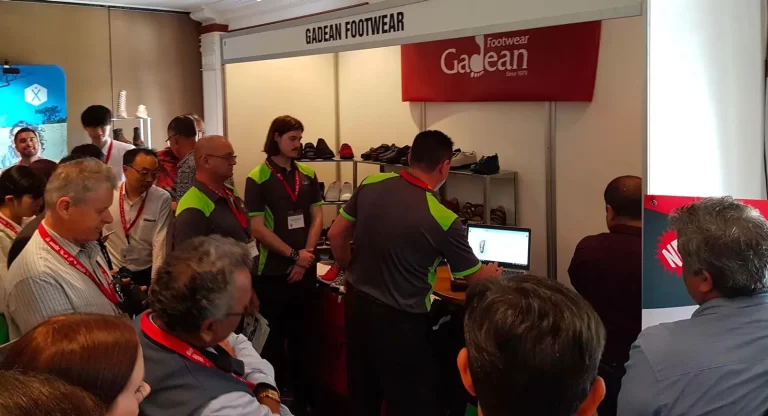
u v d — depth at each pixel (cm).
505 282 98
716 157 199
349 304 252
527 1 198
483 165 382
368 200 242
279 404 153
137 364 98
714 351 121
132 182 293
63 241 185
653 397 122
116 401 93
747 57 207
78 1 612
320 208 330
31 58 602
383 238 234
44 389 74
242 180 416
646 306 178
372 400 257
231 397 128
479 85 399
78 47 623
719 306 126
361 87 481
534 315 88
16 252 205
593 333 88
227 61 364
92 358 92
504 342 87
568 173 365
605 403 225
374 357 244
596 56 339
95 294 192
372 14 255
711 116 196
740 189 208
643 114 180
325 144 450
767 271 124
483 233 343
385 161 419
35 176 240
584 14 185
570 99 352
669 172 186
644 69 177
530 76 370
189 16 680
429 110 442
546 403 86
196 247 139
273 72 432
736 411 118
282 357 327
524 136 387
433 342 241
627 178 227
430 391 242
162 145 677
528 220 392
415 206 230
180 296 129
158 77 669
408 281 233
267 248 308
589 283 226
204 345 136
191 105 693
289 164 317
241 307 138
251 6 598
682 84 186
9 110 587
